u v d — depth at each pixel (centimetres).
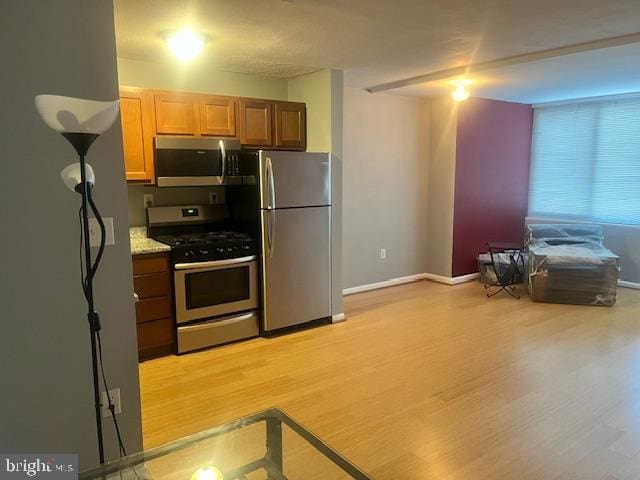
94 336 172
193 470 197
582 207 586
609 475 209
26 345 182
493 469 214
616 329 403
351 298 512
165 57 353
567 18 266
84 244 179
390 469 215
